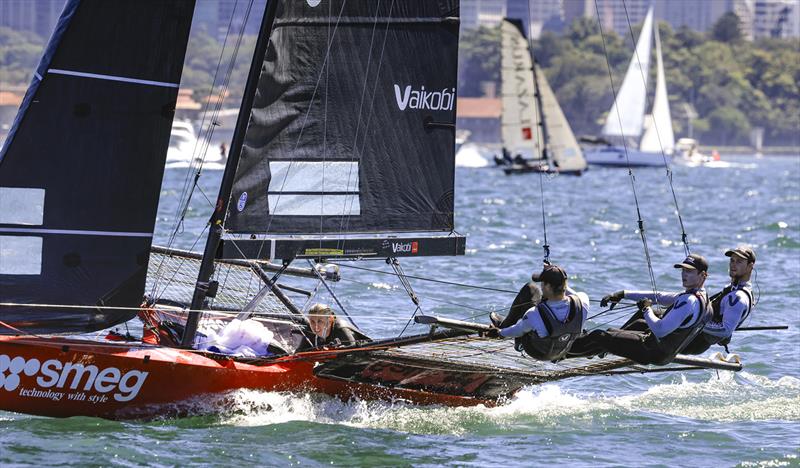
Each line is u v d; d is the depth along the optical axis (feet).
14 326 105.60
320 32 113.91
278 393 114.11
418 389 120.57
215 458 99.25
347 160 116.67
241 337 116.67
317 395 116.37
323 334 118.32
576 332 108.47
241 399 112.06
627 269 231.91
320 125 114.93
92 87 105.81
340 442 106.32
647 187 640.58
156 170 108.68
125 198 107.86
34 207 105.29
